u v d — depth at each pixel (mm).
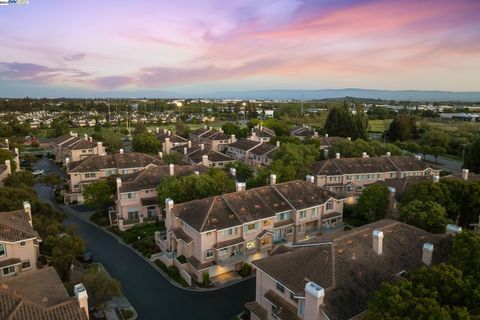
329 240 34250
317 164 79562
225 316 36750
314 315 25484
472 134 137500
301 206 52844
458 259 26203
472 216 49406
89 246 53875
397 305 20906
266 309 32562
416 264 32469
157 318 36312
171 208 48281
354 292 27562
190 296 40312
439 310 19688
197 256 44375
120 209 63062
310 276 29469
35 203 51250
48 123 197500
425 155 128125
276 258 32812
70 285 35094
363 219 63500
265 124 160375
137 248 52781
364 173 77438
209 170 68500
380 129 181250
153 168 69562
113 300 39281
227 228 44312
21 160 111062
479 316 19656
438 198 47812
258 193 52625
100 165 80312
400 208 46906
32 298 27062
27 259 40125
